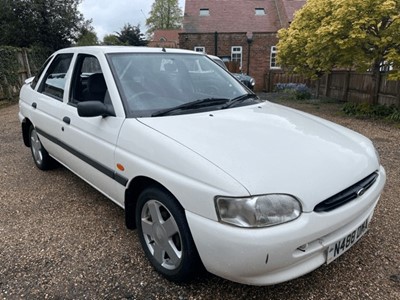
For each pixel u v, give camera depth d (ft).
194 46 75.92
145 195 7.87
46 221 10.75
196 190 6.42
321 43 27.43
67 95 11.41
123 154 8.23
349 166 7.23
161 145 7.29
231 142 7.18
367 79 35.12
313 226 6.21
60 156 12.50
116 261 8.68
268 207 5.96
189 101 9.49
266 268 6.04
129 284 7.82
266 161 6.59
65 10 63.62
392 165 16.06
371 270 8.20
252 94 11.30
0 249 9.22
